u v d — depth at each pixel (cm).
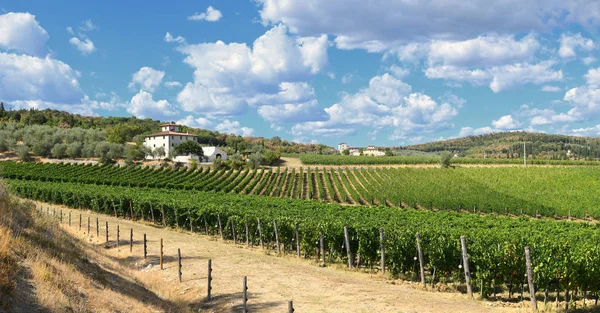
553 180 8000
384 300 1655
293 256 2784
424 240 2105
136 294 1386
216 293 1780
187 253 2652
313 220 2980
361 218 3447
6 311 863
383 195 6869
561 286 1568
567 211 5850
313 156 12688
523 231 2934
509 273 1689
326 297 1703
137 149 11800
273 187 8212
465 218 4112
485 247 1942
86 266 1413
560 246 1817
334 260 2662
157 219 4394
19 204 1633
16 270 1026
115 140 13988
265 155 11944
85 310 1034
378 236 2333
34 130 13262
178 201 4284
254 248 3073
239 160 11712
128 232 3503
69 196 5406
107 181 7669
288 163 12288
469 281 1773
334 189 8238
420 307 1566
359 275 2212
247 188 7588
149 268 2236
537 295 1847
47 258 1221
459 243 1986
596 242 2422
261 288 1848
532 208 5975
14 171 8338
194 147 12069
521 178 8288
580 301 1756
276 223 2972
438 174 9056
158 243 2995
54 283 1067
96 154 11512
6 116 18462
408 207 6631
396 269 2192
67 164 9788
